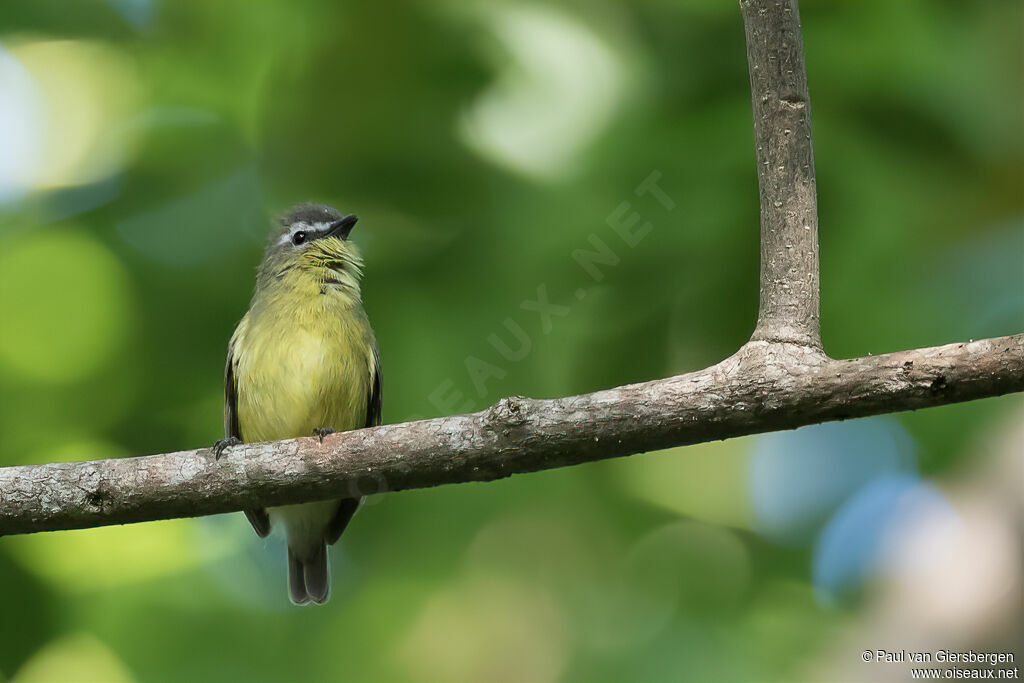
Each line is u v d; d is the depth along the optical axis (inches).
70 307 540.1
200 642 585.0
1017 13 518.3
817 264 272.4
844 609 602.5
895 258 510.3
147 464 312.2
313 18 516.4
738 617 616.7
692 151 480.1
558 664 607.2
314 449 303.4
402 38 498.9
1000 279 574.2
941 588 486.6
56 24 552.1
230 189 535.5
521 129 477.4
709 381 269.1
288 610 601.0
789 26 277.4
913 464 597.0
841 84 505.0
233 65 540.1
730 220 486.3
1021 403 531.5
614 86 482.3
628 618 616.4
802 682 582.6
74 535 566.6
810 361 263.1
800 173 274.4
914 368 253.4
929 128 514.6
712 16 500.4
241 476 306.7
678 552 633.0
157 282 532.4
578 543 602.5
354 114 509.0
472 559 604.4
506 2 491.5
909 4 503.8
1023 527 481.1
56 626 555.2
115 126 550.0
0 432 536.7
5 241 537.6
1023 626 462.0
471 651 608.1
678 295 502.0
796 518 631.8
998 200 527.5
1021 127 512.7
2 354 538.6
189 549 593.6
